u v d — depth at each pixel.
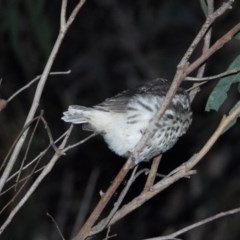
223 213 5.91
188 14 14.24
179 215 14.50
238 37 6.93
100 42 14.67
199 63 5.78
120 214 6.15
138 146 5.90
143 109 7.06
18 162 11.23
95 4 14.70
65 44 14.62
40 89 6.11
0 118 12.66
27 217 12.08
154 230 14.52
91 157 14.72
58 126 14.14
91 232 6.05
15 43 11.92
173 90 5.81
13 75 13.98
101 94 14.55
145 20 14.62
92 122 7.09
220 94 6.91
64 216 14.29
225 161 14.35
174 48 14.45
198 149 13.89
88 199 11.54
